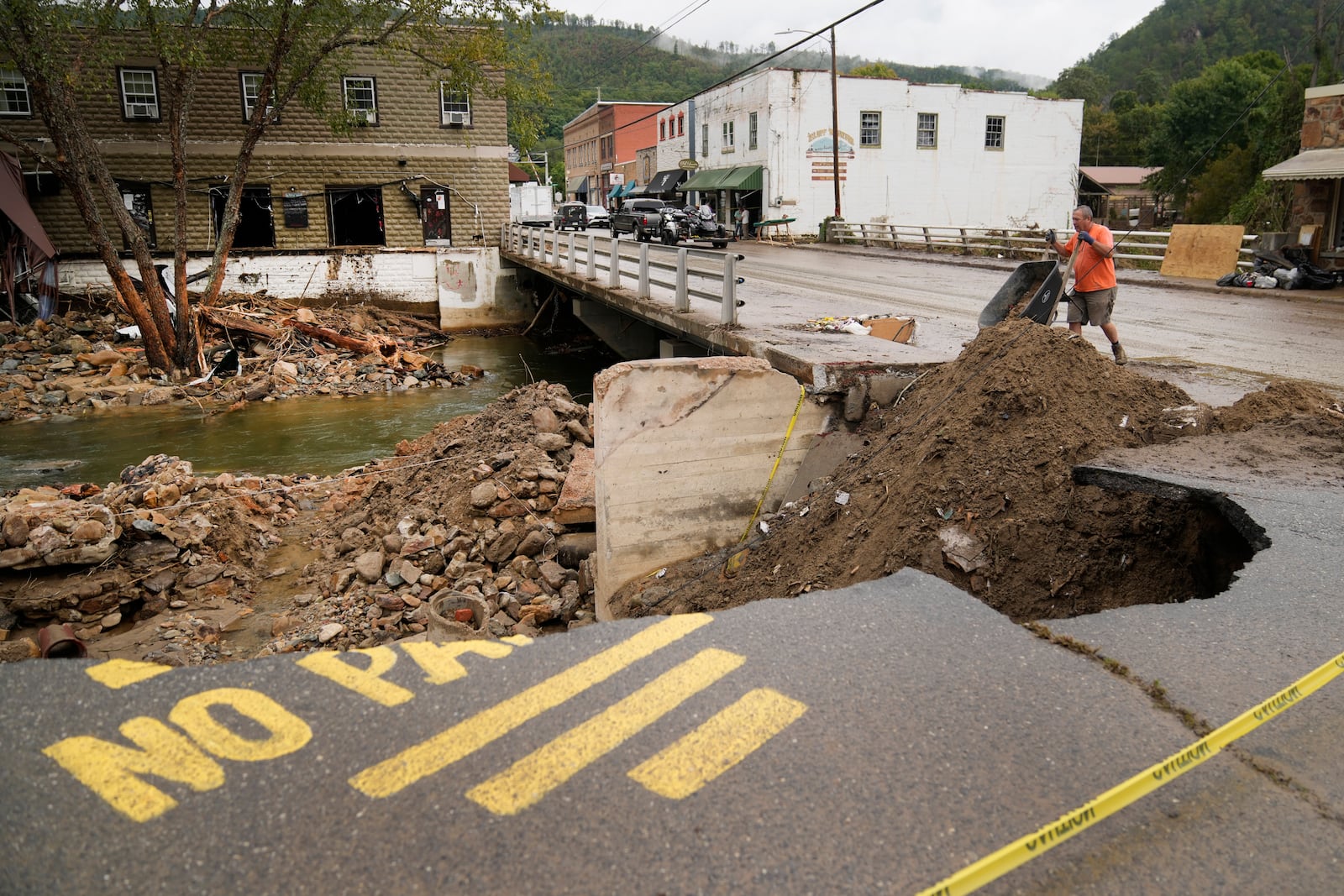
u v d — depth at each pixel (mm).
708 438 7914
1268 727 2865
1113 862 2307
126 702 2639
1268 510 4781
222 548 9430
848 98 43094
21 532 8273
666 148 56938
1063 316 14258
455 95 31688
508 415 11625
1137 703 2945
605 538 7828
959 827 2318
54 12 18031
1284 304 16656
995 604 5449
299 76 22391
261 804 2270
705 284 18578
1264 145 33094
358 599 8359
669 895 2059
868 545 6301
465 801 2307
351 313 27938
